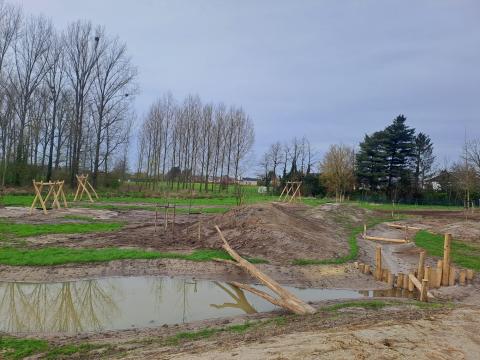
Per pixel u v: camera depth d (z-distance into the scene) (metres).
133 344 8.73
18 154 43.78
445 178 67.00
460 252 21.20
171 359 6.89
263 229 19.72
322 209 34.84
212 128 59.28
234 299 13.34
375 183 67.25
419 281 14.92
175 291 13.99
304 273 16.03
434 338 7.87
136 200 39.75
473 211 42.91
